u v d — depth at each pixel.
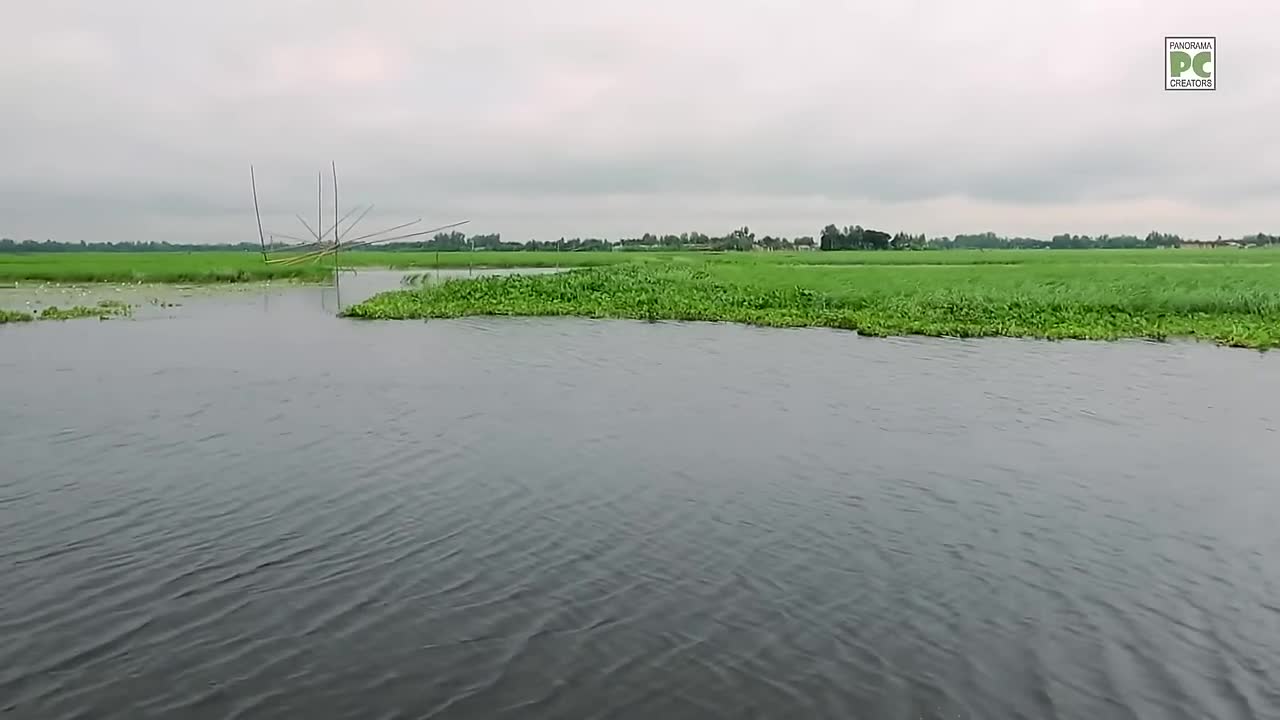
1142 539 9.99
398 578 8.73
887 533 10.09
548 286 42.75
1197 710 6.65
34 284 53.69
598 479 12.01
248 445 13.73
